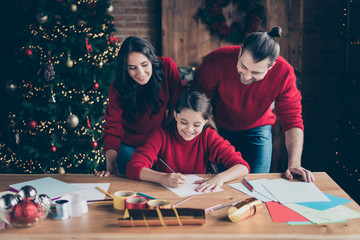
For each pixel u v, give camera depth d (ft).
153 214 3.43
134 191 4.29
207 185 4.33
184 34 12.16
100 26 9.78
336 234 3.25
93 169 10.26
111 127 5.58
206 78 5.53
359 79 11.51
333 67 12.02
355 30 11.29
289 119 5.41
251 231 3.31
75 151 9.77
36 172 9.76
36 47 9.50
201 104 4.78
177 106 4.88
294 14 11.80
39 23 9.41
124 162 6.22
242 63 4.47
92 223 3.51
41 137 9.75
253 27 11.87
